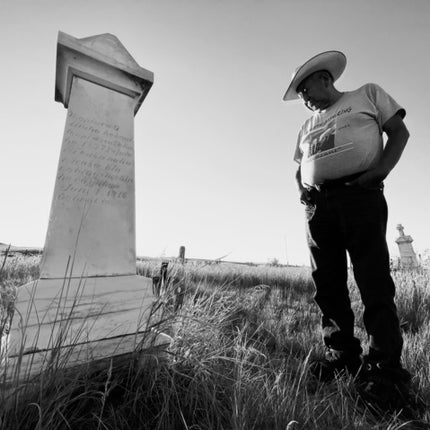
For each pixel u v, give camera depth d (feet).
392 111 5.62
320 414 4.21
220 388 4.62
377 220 5.39
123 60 6.89
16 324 4.44
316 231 6.35
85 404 3.97
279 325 9.27
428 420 4.24
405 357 6.27
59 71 6.44
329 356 5.99
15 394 3.31
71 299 5.03
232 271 26.20
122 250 6.06
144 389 4.39
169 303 7.03
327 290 6.28
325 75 6.61
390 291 5.15
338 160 5.78
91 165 6.04
